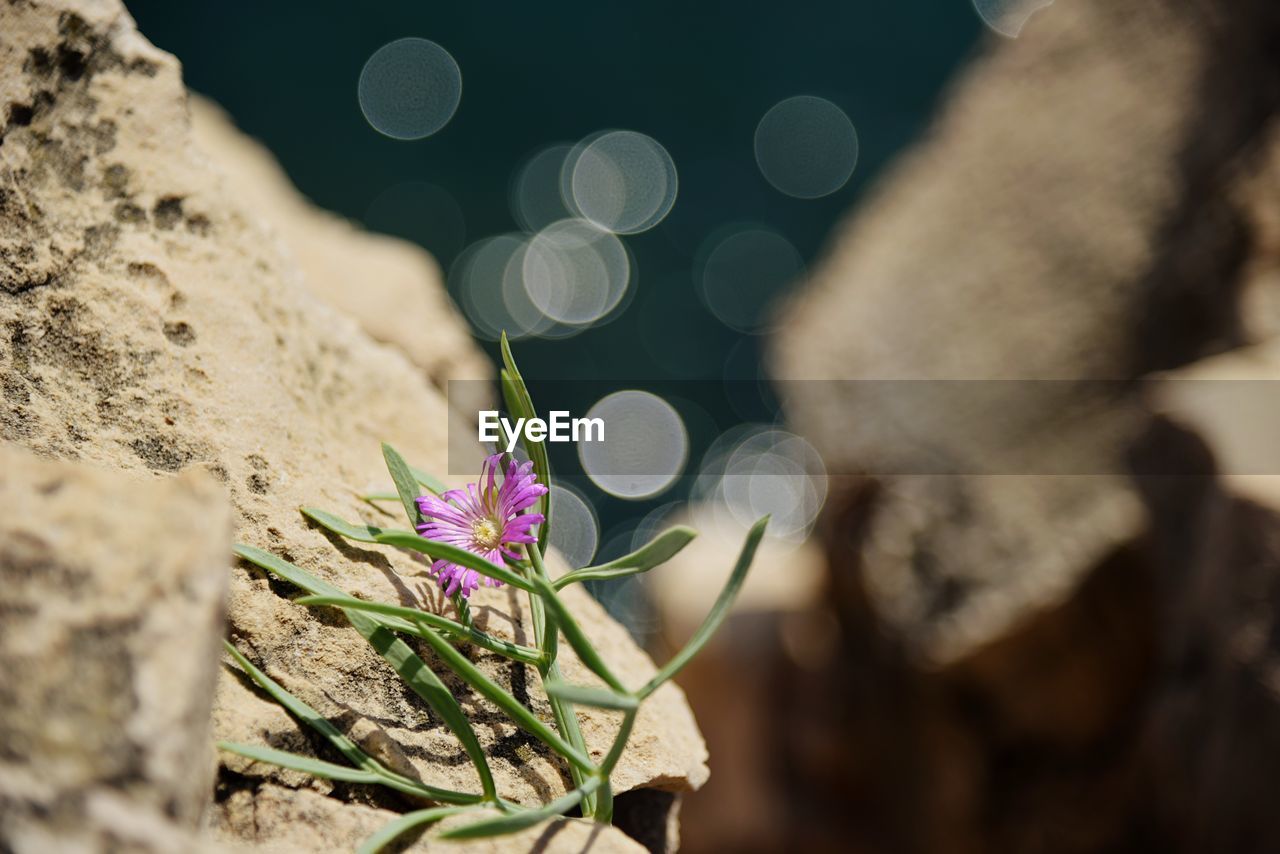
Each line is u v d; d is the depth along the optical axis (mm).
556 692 868
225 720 991
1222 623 2098
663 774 1158
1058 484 3051
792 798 3252
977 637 2939
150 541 727
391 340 2102
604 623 1374
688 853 3166
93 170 1225
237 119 6715
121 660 675
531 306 6070
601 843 953
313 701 1047
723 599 973
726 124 7262
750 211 6762
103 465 1071
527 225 6551
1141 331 3166
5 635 667
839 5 8031
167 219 1265
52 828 612
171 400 1148
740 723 3316
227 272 1287
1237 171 3096
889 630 3174
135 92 1285
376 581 1143
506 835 912
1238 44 3258
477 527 1113
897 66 7645
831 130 7242
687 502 5172
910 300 3672
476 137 6973
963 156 3869
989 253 3586
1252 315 2842
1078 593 2836
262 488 1149
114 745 650
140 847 617
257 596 1084
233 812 950
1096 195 3424
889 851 3152
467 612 1104
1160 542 2504
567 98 7293
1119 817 2740
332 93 6980
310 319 1410
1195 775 2160
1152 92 3449
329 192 6504
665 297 6266
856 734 3236
